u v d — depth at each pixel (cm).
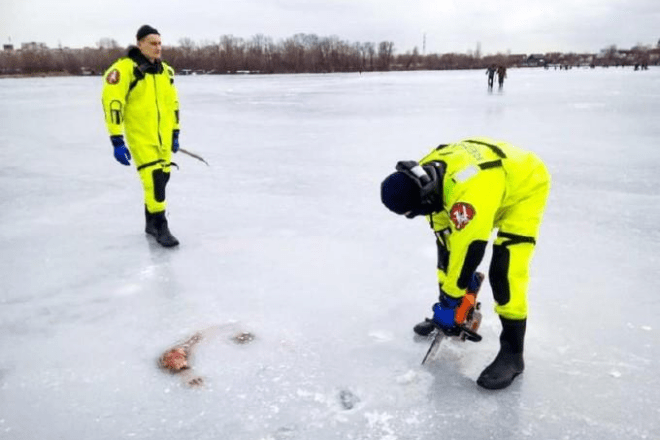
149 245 430
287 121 1305
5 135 1105
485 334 286
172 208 536
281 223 481
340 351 271
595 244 416
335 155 816
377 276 362
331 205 536
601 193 569
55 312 316
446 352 269
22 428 218
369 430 215
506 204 224
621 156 778
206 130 1145
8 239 448
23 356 270
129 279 363
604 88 2853
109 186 639
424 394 237
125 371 256
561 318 300
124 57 402
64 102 2112
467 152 217
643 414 222
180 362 261
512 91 2631
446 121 1255
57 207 547
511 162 216
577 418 221
